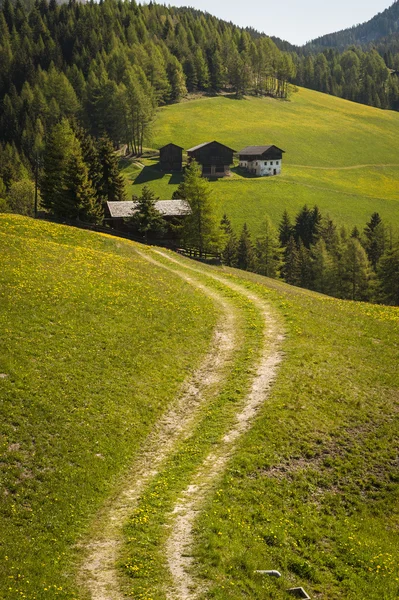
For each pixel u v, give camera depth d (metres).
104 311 43.91
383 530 24.25
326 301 58.09
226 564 20.34
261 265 125.38
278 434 29.94
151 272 60.19
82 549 21.44
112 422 30.41
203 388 36.59
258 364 39.16
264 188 172.88
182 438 30.80
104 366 35.59
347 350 41.84
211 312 50.06
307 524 23.77
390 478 27.67
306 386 35.09
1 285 43.62
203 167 184.00
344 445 29.75
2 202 113.44
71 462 26.62
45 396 30.62
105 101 195.00
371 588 20.16
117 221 91.94
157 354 39.28
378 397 34.69
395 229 154.50
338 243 131.62
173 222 92.38
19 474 24.78
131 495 25.47
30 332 37.16
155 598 18.31
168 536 22.25
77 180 88.44
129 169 182.00
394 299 113.12
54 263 53.53
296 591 19.44
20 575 19.05
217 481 26.20
